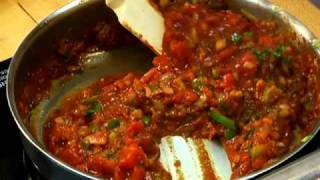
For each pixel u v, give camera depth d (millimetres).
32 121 406
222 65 401
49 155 318
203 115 385
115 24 447
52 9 468
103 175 351
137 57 457
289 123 375
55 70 438
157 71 405
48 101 423
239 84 387
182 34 415
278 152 357
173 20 417
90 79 442
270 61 391
